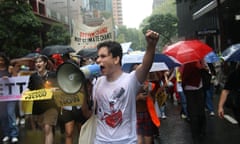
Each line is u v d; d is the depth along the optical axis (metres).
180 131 10.14
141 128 6.51
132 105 3.62
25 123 11.67
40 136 9.89
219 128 10.20
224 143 8.54
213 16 37.38
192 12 51.03
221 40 27.77
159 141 9.05
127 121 3.60
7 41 25.62
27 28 26.11
